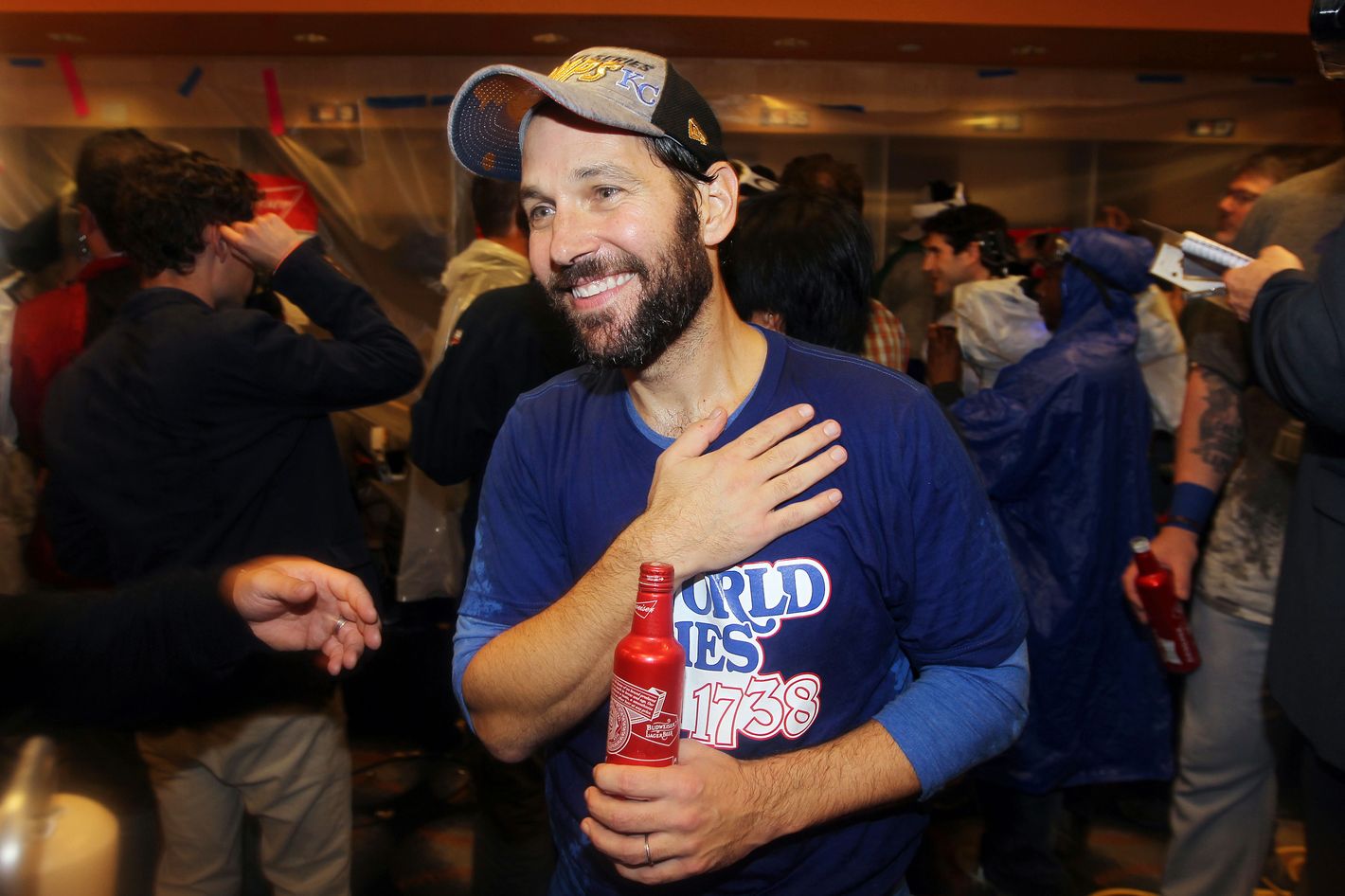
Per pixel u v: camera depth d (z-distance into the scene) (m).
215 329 1.53
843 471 0.96
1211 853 1.88
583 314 0.93
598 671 0.95
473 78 0.95
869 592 0.97
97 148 1.68
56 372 1.85
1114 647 2.09
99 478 1.52
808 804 0.91
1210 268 1.61
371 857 2.49
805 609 0.95
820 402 0.98
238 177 1.71
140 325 1.55
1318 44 1.22
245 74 4.55
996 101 4.73
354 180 4.57
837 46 4.38
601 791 0.88
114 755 1.92
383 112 4.55
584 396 1.06
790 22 4.00
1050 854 2.17
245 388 1.55
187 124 4.56
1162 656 1.89
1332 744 1.30
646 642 0.84
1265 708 1.79
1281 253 1.45
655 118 0.90
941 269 2.78
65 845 0.57
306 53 4.49
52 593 1.06
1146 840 2.56
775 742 0.97
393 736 3.08
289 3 3.87
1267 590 1.75
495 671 1.00
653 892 1.05
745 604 0.95
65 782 1.83
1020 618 1.03
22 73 4.49
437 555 2.73
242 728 1.65
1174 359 2.68
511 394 1.99
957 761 0.97
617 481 1.01
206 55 4.53
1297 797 2.66
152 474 1.53
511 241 2.49
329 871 1.81
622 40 4.29
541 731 1.00
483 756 2.09
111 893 0.60
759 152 4.71
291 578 1.09
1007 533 2.07
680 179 0.92
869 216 4.77
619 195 0.90
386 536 3.05
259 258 1.69
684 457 0.94
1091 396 1.99
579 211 0.91
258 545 1.61
